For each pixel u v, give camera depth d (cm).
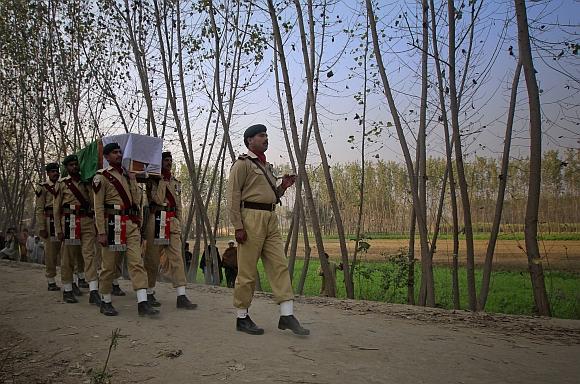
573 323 550
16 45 1490
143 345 478
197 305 681
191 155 1109
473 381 364
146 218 669
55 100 1519
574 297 1129
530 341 479
